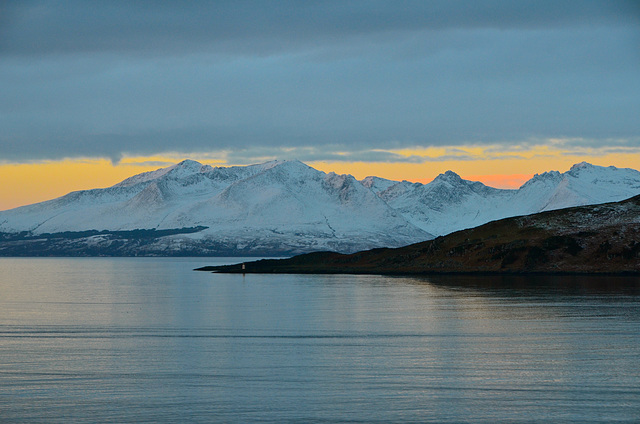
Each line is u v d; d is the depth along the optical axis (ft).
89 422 148.15
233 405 158.81
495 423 146.51
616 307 329.31
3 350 223.71
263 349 223.10
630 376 182.09
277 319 302.45
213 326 280.10
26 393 169.27
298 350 220.84
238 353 216.54
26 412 154.61
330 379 181.06
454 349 220.23
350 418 149.79
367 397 164.35
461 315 306.14
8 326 283.18
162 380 181.06
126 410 155.74
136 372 190.19
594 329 258.37
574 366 193.77
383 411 154.20
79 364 201.05
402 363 199.62
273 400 162.40
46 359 208.54
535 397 163.94
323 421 148.05
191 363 201.67
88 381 180.45
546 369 190.39
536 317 295.07
